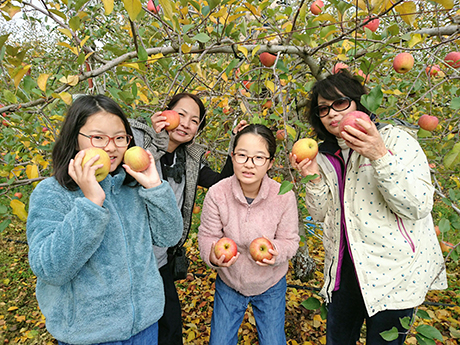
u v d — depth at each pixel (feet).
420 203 3.75
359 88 4.62
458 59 5.94
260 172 4.71
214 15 4.91
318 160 5.06
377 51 4.88
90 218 3.02
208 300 10.00
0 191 7.38
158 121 5.28
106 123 3.53
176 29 4.74
